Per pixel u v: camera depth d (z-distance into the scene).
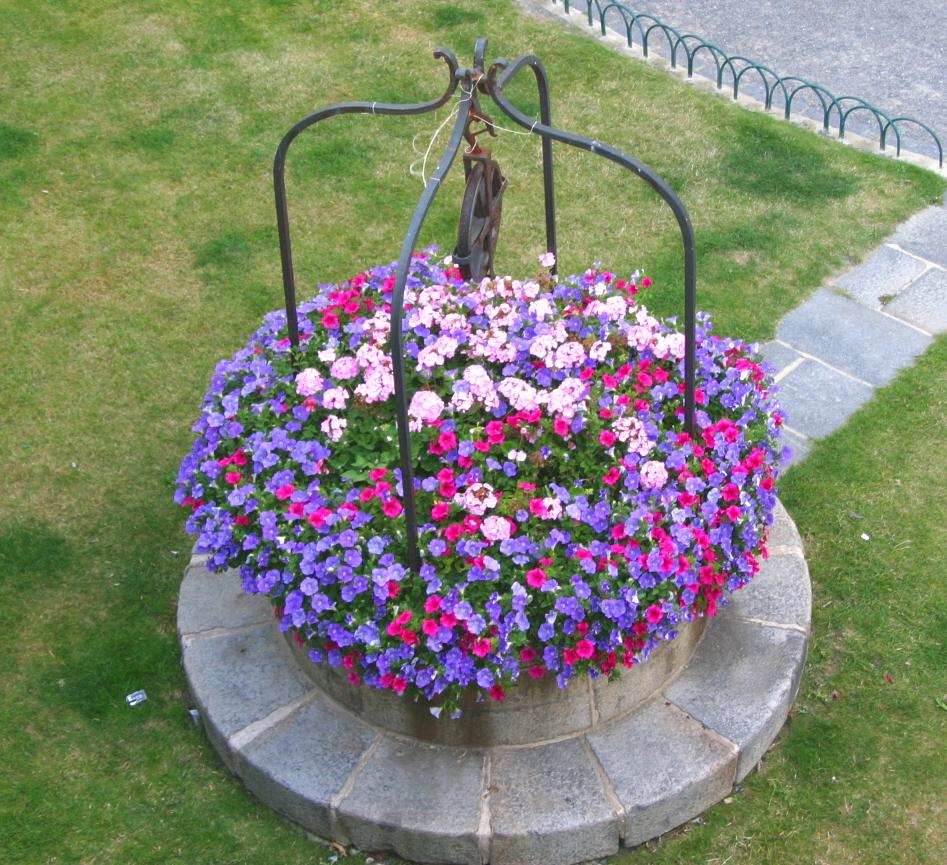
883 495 4.67
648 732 3.57
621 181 6.62
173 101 7.39
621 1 8.83
